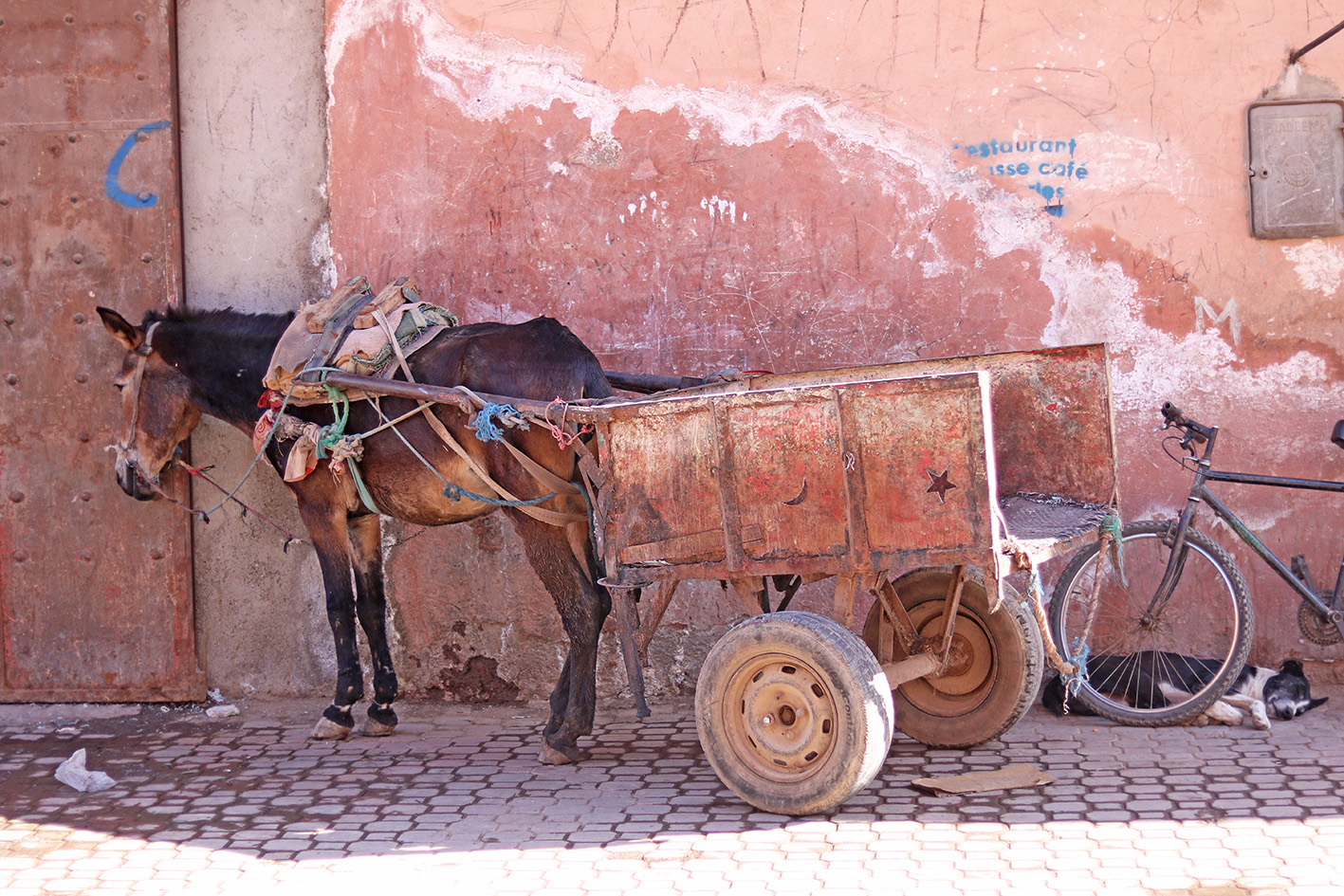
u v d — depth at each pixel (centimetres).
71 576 588
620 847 385
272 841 402
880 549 378
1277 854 357
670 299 560
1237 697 493
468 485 470
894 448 371
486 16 562
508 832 402
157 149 572
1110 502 445
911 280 545
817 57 545
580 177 562
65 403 583
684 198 556
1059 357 447
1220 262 528
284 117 575
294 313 537
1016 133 536
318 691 588
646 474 410
